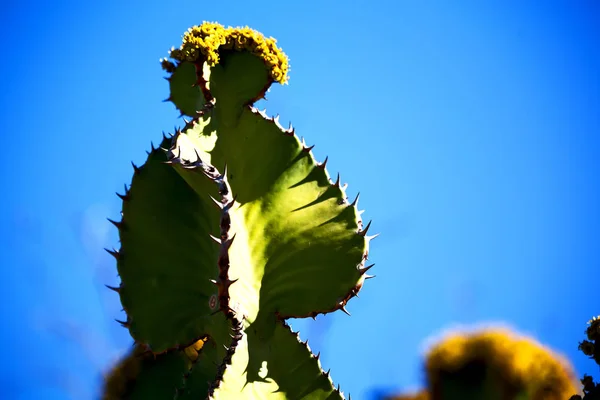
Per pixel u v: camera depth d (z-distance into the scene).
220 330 4.30
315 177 4.54
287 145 4.57
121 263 4.56
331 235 4.46
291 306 4.40
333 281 4.41
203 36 4.81
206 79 4.70
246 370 4.12
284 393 4.19
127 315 4.52
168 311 4.51
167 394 4.71
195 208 4.58
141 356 4.78
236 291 4.28
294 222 4.48
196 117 4.62
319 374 4.23
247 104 4.71
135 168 4.64
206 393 4.25
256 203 4.53
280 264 4.44
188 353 4.79
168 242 4.56
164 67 5.08
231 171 4.58
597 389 4.38
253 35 4.81
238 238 4.40
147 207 4.61
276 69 4.77
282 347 4.27
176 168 4.48
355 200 4.53
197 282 4.52
